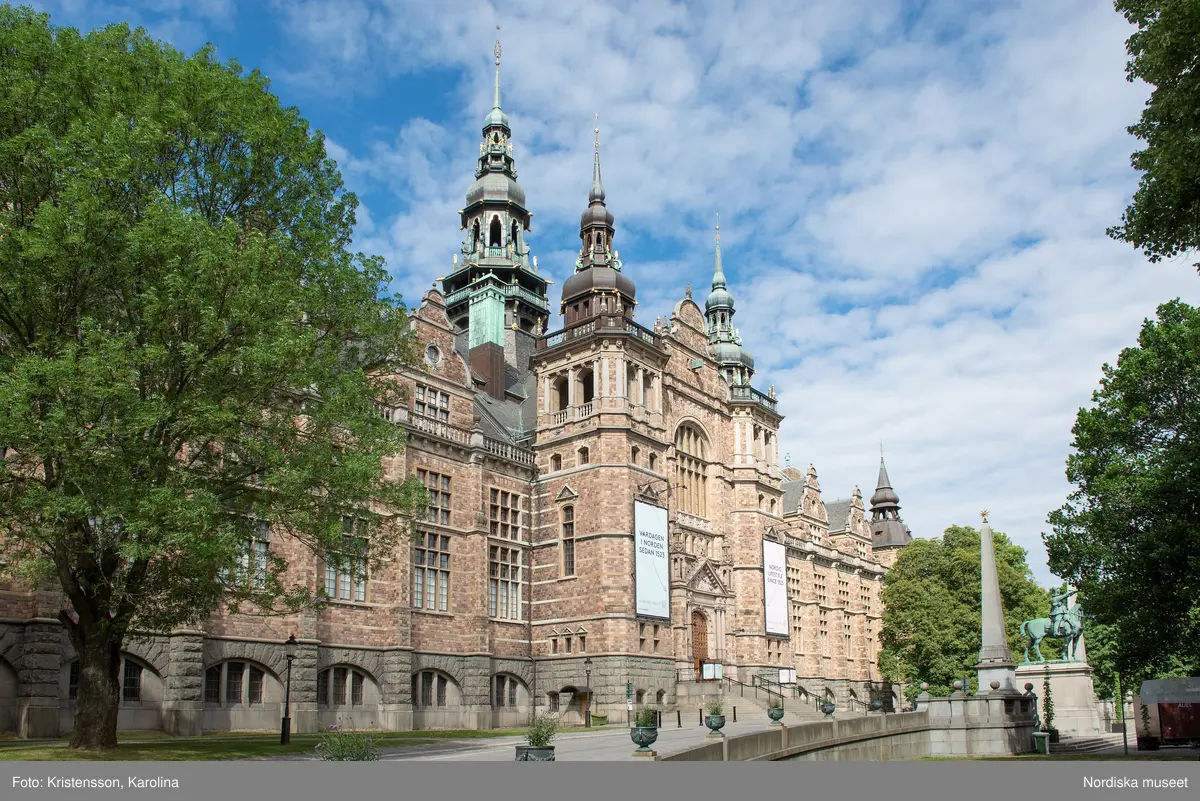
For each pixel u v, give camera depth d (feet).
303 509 100.99
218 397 97.40
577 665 201.67
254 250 96.84
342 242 119.65
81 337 97.14
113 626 98.12
